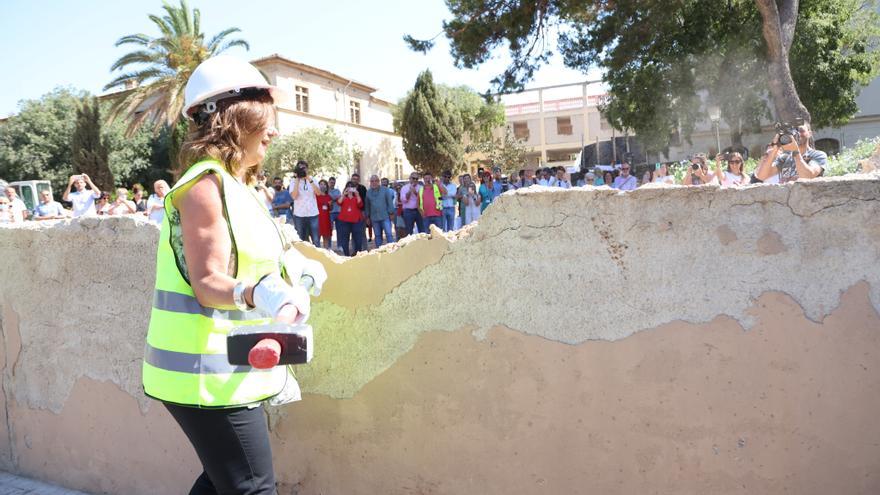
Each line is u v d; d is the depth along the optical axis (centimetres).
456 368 231
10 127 3275
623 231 207
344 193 1280
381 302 242
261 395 184
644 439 208
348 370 250
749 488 199
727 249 197
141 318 286
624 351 209
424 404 237
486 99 1644
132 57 2669
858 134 2833
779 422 195
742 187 194
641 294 206
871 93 2800
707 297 199
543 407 220
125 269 289
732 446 200
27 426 330
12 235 323
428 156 3538
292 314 156
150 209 1011
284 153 3017
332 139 3147
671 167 1327
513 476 226
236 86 179
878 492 186
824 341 189
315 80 3597
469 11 1530
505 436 226
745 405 198
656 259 204
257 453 185
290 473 265
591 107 5084
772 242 193
